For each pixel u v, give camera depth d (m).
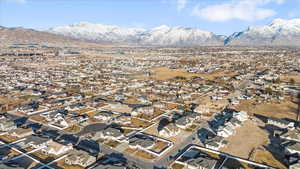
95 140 85.81
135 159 72.44
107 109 123.56
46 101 134.38
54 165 67.88
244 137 89.38
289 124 98.56
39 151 76.19
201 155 75.06
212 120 108.06
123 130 96.12
